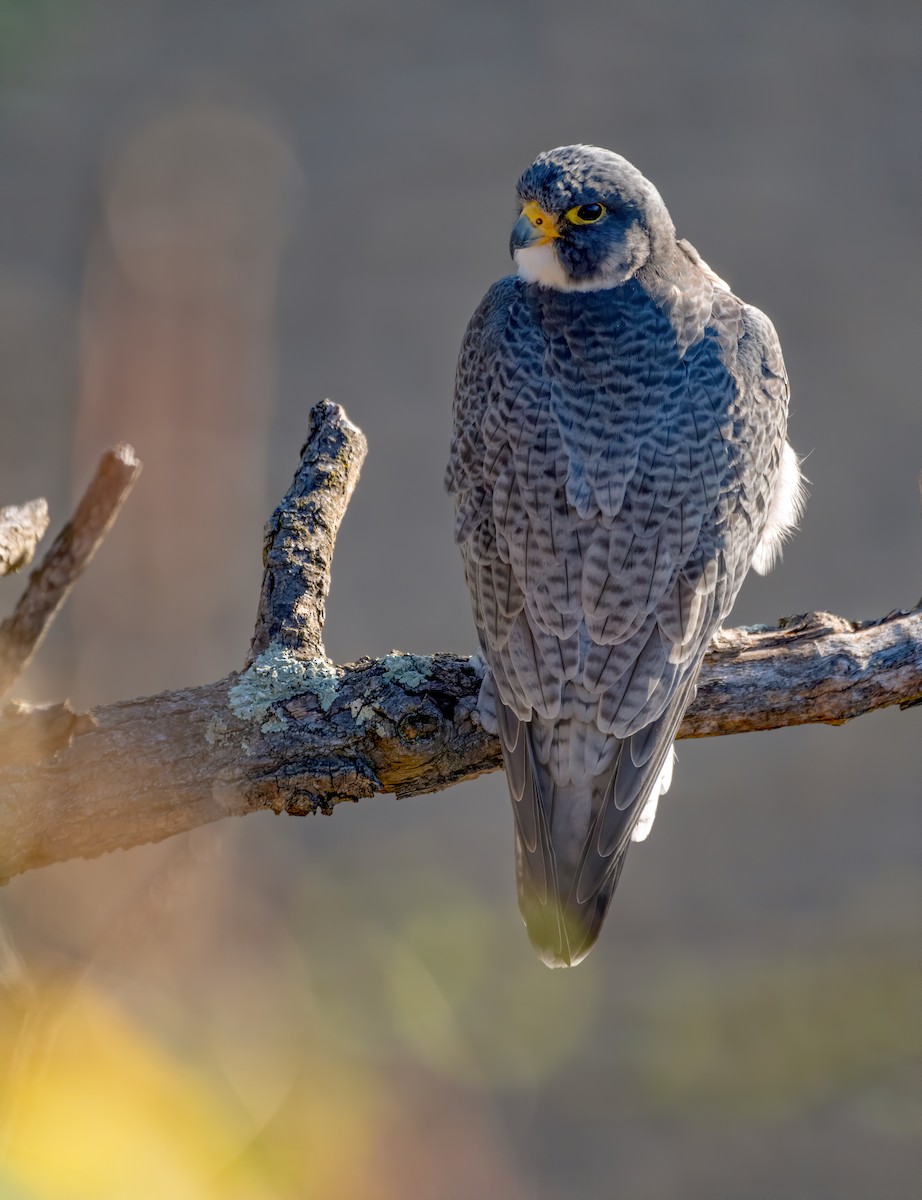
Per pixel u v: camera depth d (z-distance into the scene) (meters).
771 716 7.16
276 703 6.50
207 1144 9.50
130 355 12.66
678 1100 12.94
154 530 12.15
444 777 6.87
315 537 7.17
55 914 8.87
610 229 7.57
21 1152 6.71
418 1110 12.37
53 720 5.77
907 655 7.16
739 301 7.96
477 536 7.26
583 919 6.67
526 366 7.34
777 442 7.66
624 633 6.82
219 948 10.97
